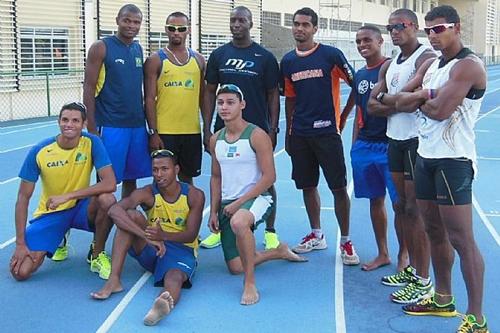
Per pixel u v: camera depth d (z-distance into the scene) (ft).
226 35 93.86
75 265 19.63
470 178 13.78
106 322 15.46
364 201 28.81
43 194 18.86
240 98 17.89
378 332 14.92
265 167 17.78
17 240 18.30
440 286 15.56
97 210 18.31
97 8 69.31
